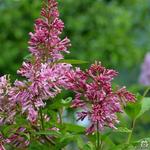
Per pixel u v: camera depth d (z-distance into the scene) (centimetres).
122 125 107
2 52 327
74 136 93
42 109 97
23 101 93
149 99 106
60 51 99
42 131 93
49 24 98
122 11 357
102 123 90
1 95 95
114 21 351
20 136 96
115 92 90
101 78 89
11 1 337
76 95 91
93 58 339
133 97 90
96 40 343
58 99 98
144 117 153
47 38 98
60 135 94
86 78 90
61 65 94
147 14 381
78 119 90
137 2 370
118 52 349
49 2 99
